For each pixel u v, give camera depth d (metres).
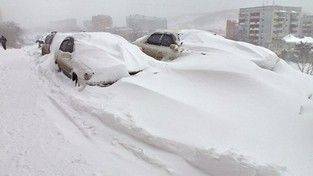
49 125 5.12
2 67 11.25
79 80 7.23
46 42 15.45
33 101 6.52
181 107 5.20
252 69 7.40
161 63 8.09
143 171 3.76
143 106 5.36
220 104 5.56
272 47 54.47
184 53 9.89
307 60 32.88
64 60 8.60
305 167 3.69
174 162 3.87
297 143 4.26
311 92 6.83
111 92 6.23
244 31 75.50
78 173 3.70
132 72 7.41
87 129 4.92
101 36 9.08
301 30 73.81
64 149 4.28
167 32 11.05
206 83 6.59
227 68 7.11
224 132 4.42
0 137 4.62
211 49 10.34
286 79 7.30
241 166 3.42
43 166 3.84
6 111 5.84
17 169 3.76
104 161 3.98
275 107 5.47
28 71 10.38
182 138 4.21
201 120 4.76
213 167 3.60
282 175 3.46
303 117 5.11
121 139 4.52
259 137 4.34
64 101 6.37
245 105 5.52
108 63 7.33
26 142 4.48
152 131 4.46
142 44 11.66
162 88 6.22
